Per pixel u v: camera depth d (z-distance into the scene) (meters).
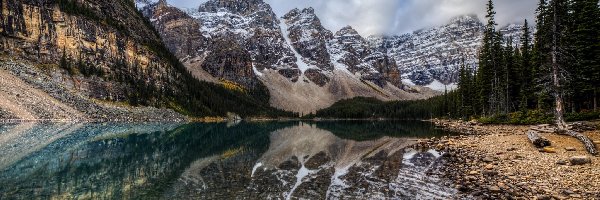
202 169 29.86
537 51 71.44
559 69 44.84
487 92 93.31
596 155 28.69
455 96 136.12
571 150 32.09
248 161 35.41
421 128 96.00
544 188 20.66
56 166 28.86
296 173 28.77
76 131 63.25
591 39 59.00
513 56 89.25
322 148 48.59
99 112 108.38
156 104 140.75
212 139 61.34
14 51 116.25
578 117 55.62
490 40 84.75
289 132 86.94
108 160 33.16
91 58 138.00
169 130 79.75
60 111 96.06
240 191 21.97
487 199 19.48
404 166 31.70
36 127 67.00
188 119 146.00
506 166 27.69
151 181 24.44
